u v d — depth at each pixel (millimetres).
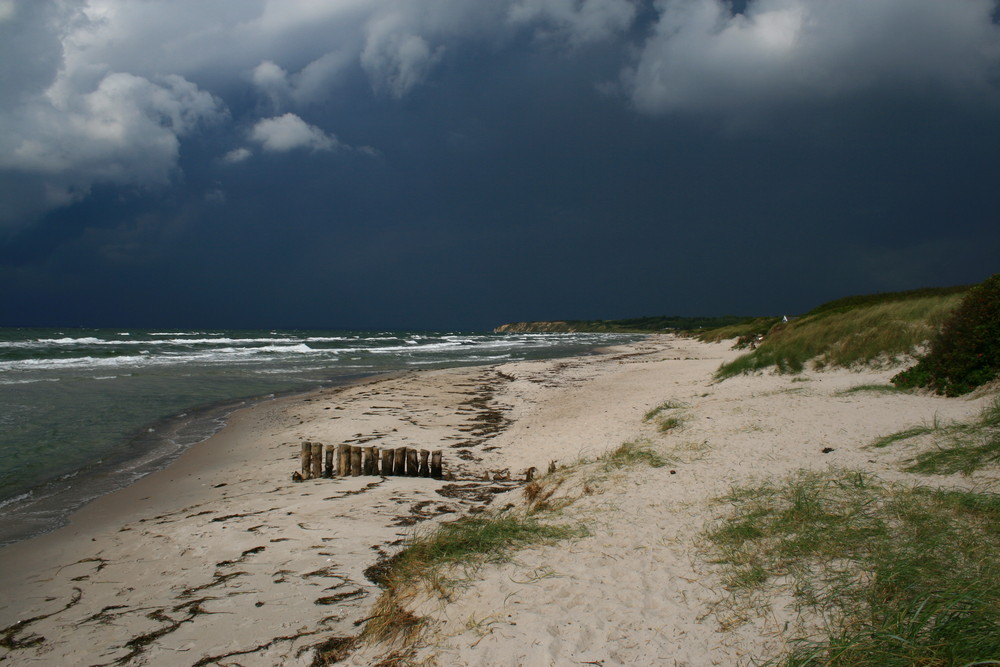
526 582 4949
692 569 4949
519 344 77125
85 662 4312
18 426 14625
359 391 22031
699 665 3615
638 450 9453
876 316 17375
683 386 19578
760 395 13719
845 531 5125
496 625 4273
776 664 3500
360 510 7812
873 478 6547
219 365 33750
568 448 11633
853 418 9953
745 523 5688
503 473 10445
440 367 35125
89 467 11156
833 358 16391
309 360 39219
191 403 19016
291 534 6820
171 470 11023
